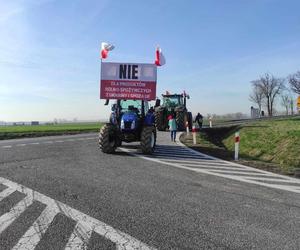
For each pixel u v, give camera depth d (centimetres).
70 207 612
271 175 972
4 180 805
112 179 851
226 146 2458
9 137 2408
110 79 1462
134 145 1670
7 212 581
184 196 709
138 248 453
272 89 7231
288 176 972
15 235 488
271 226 545
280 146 1941
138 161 1162
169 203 655
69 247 452
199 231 517
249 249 458
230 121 5084
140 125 1402
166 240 480
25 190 718
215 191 760
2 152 1320
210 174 962
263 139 2233
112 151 1357
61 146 1570
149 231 511
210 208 630
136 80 1455
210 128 3195
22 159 1136
